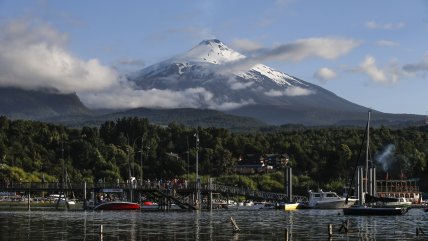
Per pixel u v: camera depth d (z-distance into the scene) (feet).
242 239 255.91
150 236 267.39
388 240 254.88
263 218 379.76
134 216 395.55
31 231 285.64
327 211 475.31
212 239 256.52
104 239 256.93
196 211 471.62
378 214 408.05
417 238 261.24
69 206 555.28
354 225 324.39
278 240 252.62
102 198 583.58
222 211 474.49
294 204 513.86
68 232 281.33
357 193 510.58
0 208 523.29
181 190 499.51
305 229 298.76
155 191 492.54
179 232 283.18
